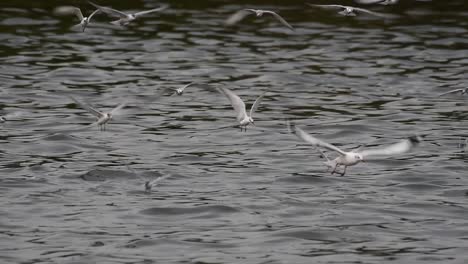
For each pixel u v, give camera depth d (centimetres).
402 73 3838
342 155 1909
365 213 2330
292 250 2086
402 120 3231
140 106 3378
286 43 4231
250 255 2050
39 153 2822
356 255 2058
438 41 4253
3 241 2102
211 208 2345
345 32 4381
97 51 4072
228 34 4341
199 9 4641
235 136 3042
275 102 3447
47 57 3950
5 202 2359
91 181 2555
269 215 2311
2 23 4338
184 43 4209
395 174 2642
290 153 2864
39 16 4462
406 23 4506
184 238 2147
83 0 4678
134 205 2364
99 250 2061
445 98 3512
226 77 3759
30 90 3525
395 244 2128
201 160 2773
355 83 3700
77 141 2952
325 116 3275
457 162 2759
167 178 2588
